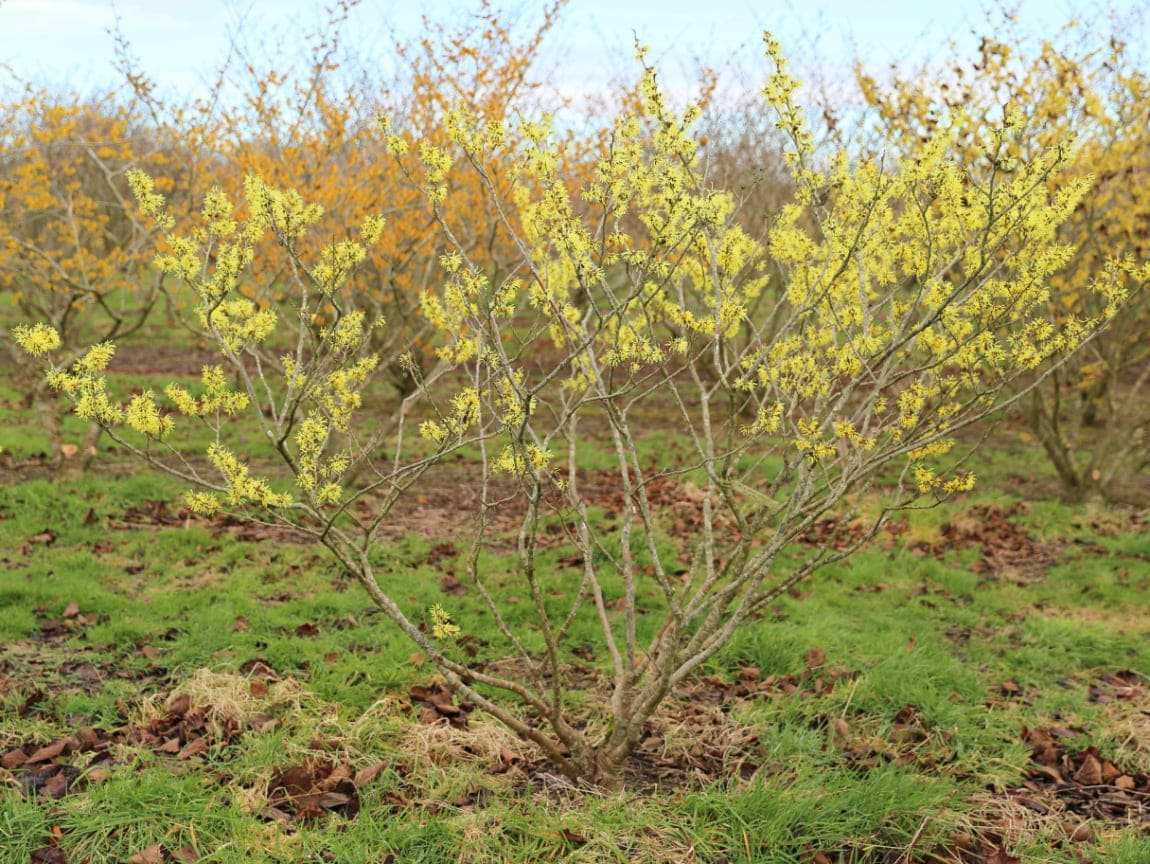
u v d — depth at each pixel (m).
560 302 3.96
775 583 5.66
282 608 4.92
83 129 10.66
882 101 6.73
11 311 14.85
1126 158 7.38
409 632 3.22
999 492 7.87
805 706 4.05
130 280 8.57
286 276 8.20
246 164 7.53
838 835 3.11
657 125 3.27
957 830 3.22
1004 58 6.28
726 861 3.03
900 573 5.97
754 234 8.78
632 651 3.54
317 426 3.19
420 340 9.33
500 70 8.24
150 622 4.68
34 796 3.13
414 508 7.02
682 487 7.60
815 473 3.66
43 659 4.25
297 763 3.43
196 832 3.00
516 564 5.80
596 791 3.36
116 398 10.10
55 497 6.48
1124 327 7.64
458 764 3.51
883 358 3.32
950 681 4.36
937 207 4.21
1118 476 7.83
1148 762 3.76
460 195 8.00
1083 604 5.63
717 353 3.26
